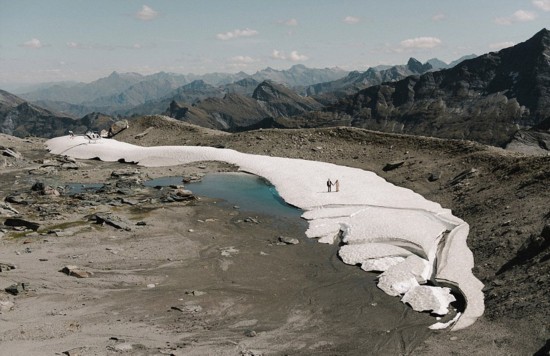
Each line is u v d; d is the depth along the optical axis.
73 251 41.94
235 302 33.34
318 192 64.00
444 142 78.56
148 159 92.19
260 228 51.12
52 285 34.25
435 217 51.38
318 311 32.25
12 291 32.47
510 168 57.50
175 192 64.25
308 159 86.25
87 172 82.19
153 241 45.84
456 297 33.84
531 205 44.78
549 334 25.08
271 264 41.03
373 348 27.12
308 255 43.28
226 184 72.44
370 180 70.00
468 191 57.91
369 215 53.31
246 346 26.88
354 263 40.94
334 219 53.16
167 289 35.09
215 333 28.47
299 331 29.27
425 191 63.56
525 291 30.55
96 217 51.53
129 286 35.19
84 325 28.31
